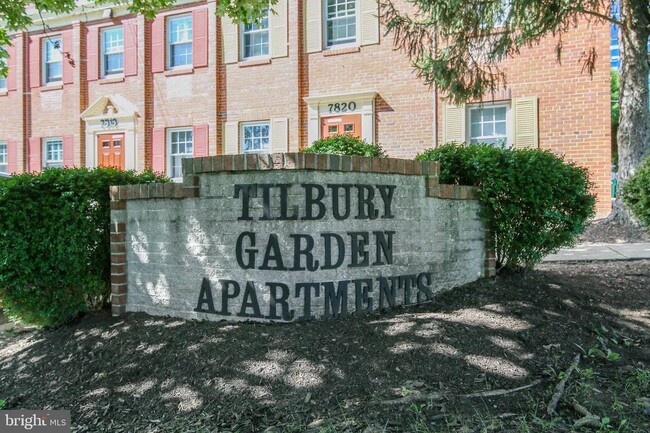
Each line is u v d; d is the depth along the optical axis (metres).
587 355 3.93
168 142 15.77
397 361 3.57
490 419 3.02
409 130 13.03
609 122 11.35
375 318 4.24
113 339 4.33
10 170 17.91
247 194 4.21
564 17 8.66
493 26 9.49
